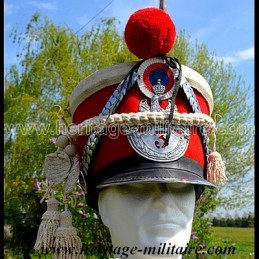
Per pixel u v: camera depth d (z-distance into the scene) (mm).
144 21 1583
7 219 5445
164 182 1520
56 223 1697
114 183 1530
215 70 6633
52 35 7293
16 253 5445
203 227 3812
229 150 5895
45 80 7156
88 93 1670
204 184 1548
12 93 7242
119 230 1591
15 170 6168
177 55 6418
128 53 6238
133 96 1587
